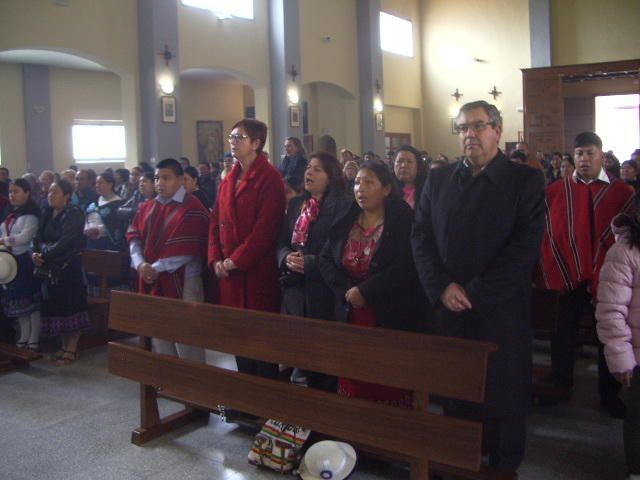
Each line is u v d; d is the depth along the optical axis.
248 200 3.38
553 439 3.12
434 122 18.09
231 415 3.29
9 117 12.27
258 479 2.78
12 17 9.00
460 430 2.21
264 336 2.71
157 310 3.12
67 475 2.86
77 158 13.44
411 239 2.67
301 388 2.64
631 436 2.47
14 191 4.71
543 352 4.52
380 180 2.88
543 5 15.98
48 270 4.49
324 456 2.66
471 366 2.17
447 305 2.39
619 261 2.45
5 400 3.85
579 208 3.41
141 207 3.96
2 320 4.89
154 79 10.52
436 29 17.84
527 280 2.46
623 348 2.43
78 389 4.04
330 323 2.51
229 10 12.26
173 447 3.13
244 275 3.39
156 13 10.49
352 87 15.50
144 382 3.18
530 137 14.06
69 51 9.74
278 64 13.02
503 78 16.98
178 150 10.91
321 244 3.20
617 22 15.38
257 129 3.43
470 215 2.47
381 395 2.88
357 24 15.59
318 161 3.28
